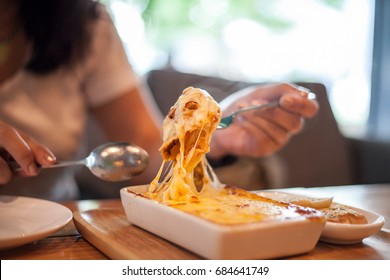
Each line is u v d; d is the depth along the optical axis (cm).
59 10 113
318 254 65
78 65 126
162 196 74
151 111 143
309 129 205
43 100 122
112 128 139
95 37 128
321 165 204
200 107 73
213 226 56
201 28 263
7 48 114
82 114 133
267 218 60
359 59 273
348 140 223
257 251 58
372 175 213
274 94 108
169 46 255
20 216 75
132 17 237
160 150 75
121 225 76
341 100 272
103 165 82
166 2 249
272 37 273
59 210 76
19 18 113
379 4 258
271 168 181
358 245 70
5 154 83
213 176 84
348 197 109
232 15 265
